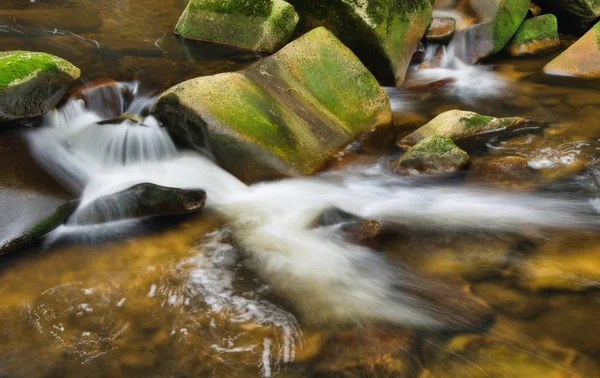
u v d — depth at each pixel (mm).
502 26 8766
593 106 7207
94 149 5570
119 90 6496
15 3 9164
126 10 9391
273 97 5797
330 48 6461
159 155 5637
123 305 3914
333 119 6059
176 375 3379
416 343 3621
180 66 7348
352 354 3541
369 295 4059
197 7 8219
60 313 3824
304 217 4988
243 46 8031
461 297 4016
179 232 4734
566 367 3414
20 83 5242
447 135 6289
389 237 4734
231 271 4293
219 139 5250
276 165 5395
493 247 4562
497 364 3449
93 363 3449
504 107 7309
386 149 6188
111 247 4520
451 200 5289
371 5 7211
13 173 4773
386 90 7785
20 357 3475
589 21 9453
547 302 3928
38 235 4520
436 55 8633
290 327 3758
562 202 5176
